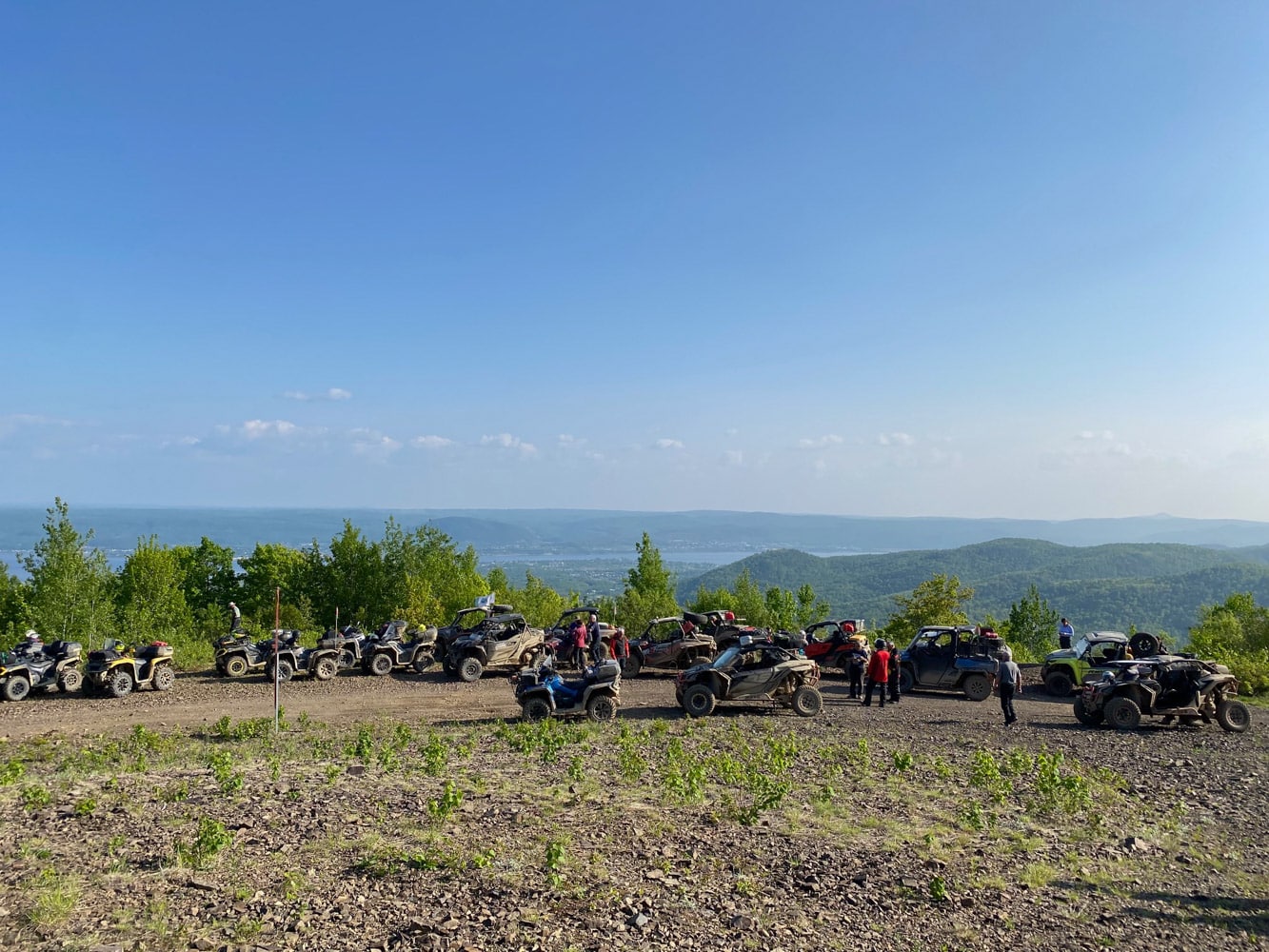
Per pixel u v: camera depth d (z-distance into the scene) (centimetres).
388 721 1862
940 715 1984
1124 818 1090
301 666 2555
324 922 677
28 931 643
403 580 4944
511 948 643
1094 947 689
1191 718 1853
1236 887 837
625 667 2706
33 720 1870
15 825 930
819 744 1591
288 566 6769
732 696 1977
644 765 1312
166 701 2153
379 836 898
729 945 666
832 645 2797
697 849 894
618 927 687
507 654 2653
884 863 870
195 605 6756
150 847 849
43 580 3709
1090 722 1869
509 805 1047
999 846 945
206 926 661
